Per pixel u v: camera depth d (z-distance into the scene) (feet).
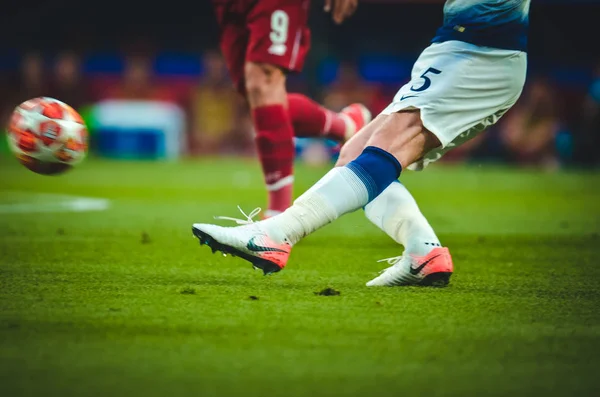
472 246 62.59
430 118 40.68
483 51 40.83
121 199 104.22
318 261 53.31
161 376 25.63
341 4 56.65
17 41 225.76
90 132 213.87
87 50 227.20
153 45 228.22
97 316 33.83
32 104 49.14
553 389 24.80
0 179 139.23
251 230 39.58
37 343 29.40
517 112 210.59
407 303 37.63
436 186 139.23
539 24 211.20
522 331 32.01
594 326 33.09
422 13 216.54
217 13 62.80
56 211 86.94
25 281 42.80
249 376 25.68
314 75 205.87
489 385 25.08
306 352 28.48
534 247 62.23
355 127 67.56
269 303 37.11
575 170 195.42
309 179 143.84
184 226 73.51
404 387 24.77
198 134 219.82
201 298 38.27
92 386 24.63
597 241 66.54
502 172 185.37
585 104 203.62
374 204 42.96
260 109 60.85
